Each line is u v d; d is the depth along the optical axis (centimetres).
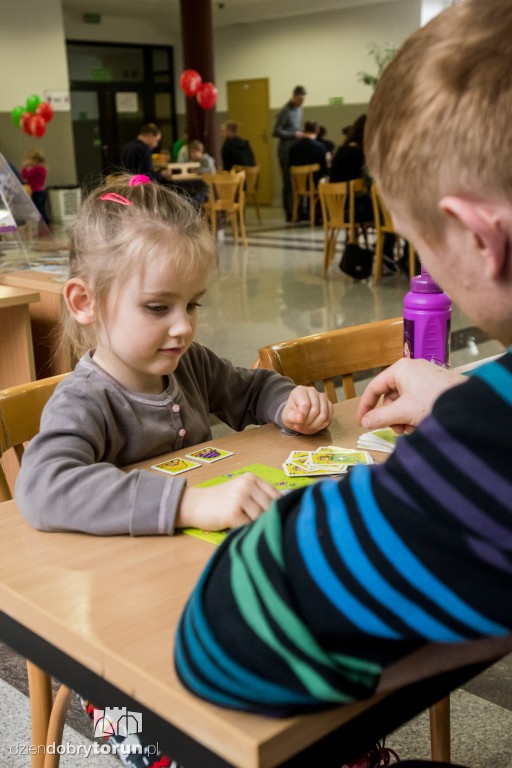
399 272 701
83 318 114
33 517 88
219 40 1562
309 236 1020
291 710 52
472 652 56
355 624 47
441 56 48
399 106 50
